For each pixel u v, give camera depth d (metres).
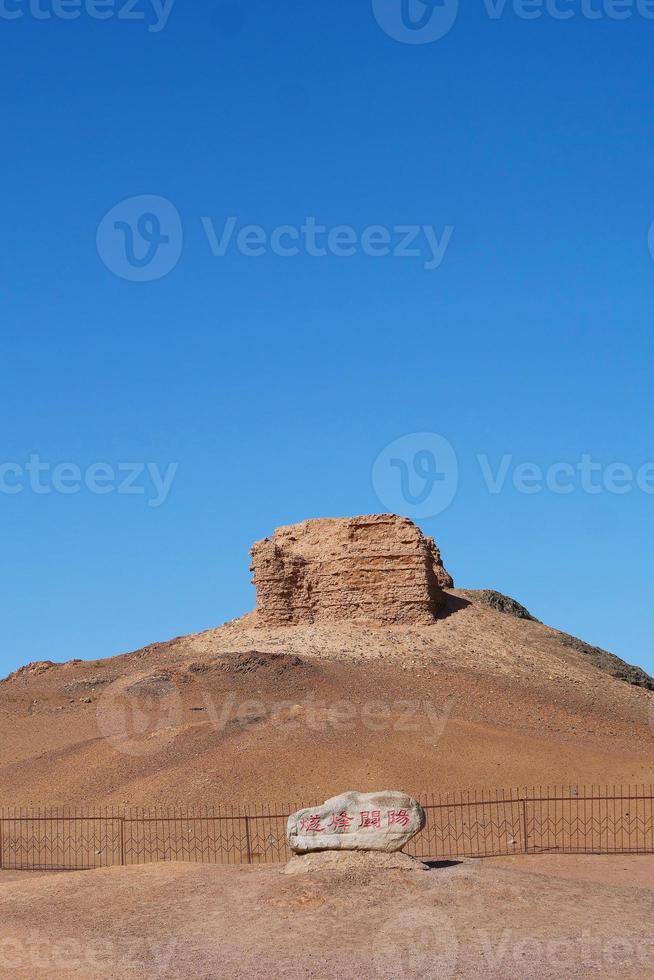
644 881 31.80
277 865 31.41
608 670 83.69
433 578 85.88
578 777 50.78
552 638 87.00
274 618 83.38
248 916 26.30
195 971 23.09
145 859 41.19
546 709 67.56
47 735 64.69
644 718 70.69
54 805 50.09
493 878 28.50
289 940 24.66
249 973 22.89
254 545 85.00
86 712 68.50
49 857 42.16
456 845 40.66
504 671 75.31
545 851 38.75
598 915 26.19
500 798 47.19
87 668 87.62
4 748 63.53
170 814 46.41
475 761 51.91
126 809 47.56
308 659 73.19
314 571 84.31
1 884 31.69
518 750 54.00
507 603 96.44
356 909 26.16
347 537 83.75
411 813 29.12
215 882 29.39
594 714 69.06
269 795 47.62
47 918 27.30
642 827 43.16
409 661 74.31
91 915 27.34
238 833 43.62
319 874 28.09
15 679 89.94
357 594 82.38
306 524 88.12
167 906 27.56
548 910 26.34
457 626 83.06
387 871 28.30
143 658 85.94
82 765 55.34
